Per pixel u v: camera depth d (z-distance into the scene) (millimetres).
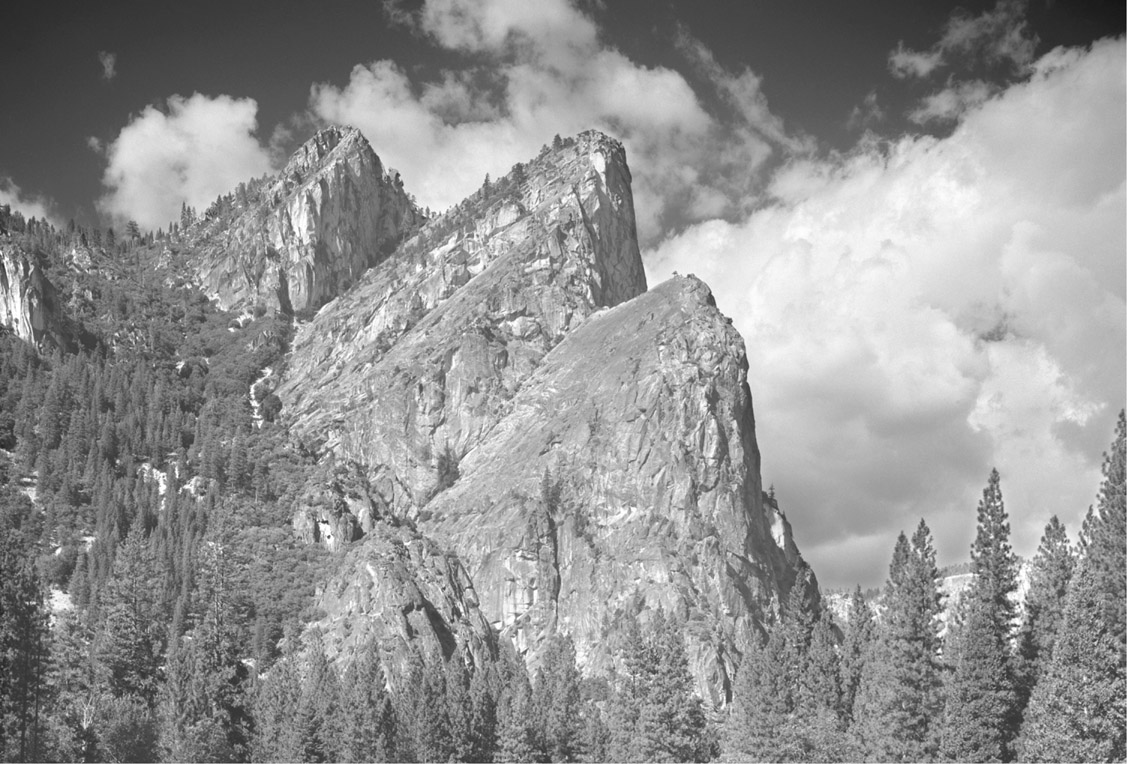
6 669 164500
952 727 157375
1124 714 141625
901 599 169625
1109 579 148000
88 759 176125
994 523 168250
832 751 176625
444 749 191750
